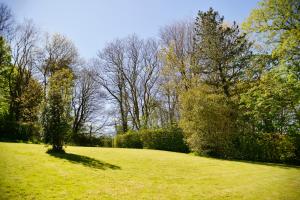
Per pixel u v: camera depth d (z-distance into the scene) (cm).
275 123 2252
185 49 3375
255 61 2381
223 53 2770
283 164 1981
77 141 3525
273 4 2128
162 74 3306
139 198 782
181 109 2405
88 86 4159
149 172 1192
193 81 2822
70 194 746
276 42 2180
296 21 2081
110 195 781
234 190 967
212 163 1669
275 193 952
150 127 3375
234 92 2781
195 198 832
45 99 1456
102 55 4103
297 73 1952
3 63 3394
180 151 2608
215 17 2916
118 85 4069
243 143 2208
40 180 837
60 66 3609
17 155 1160
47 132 1401
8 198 653
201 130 2191
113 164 1288
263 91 2202
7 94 3500
